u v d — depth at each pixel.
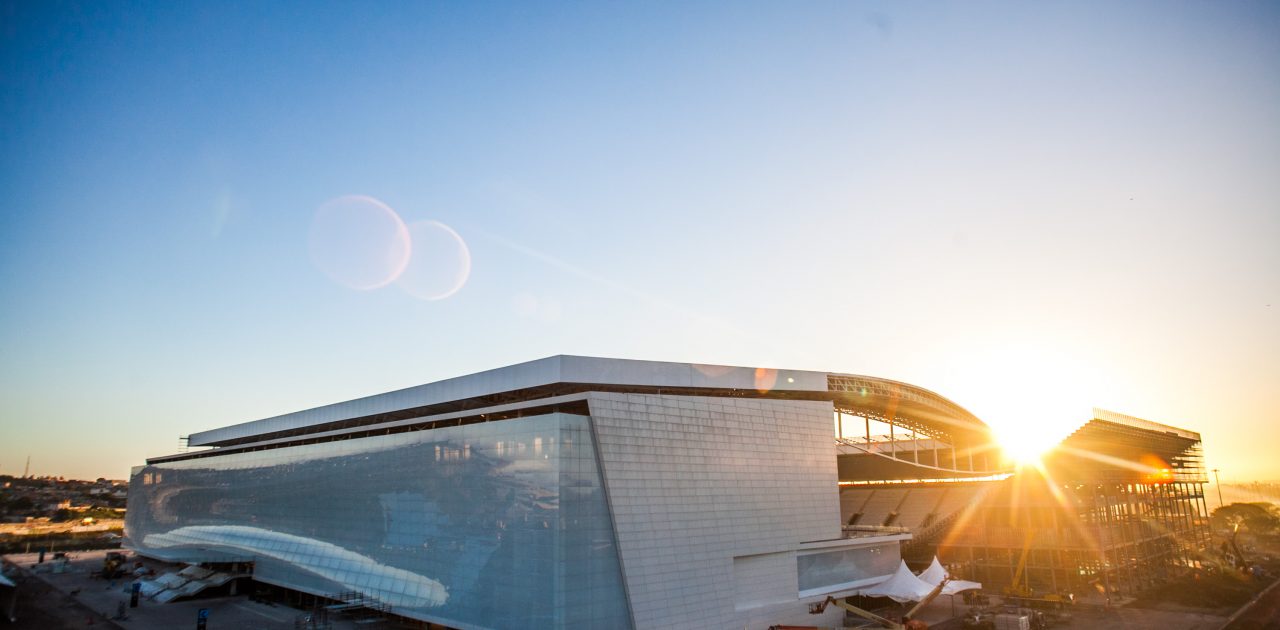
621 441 52.97
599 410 52.25
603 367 56.38
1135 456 108.38
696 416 58.97
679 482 55.97
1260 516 191.12
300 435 93.50
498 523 53.34
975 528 93.56
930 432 99.81
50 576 100.50
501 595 51.53
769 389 66.56
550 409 58.53
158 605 76.44
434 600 57.41
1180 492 129.88
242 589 85.38
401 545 62.97
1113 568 88.00
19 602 77.56
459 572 55.72
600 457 51.78
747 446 62.31
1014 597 80.38
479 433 57.22
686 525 55.44
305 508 79.00
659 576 52.44
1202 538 131.25
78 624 65.25
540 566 49.19
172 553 91.44
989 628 62.69
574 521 49.75
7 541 155.62
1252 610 74.25
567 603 47.91
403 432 67.06
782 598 61.91
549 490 49.97
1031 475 98.69
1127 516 98.56
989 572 90.31
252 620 67.06
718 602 55.81
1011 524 92.31
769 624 59.66
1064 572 84.88
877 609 72.31
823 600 65.25
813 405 69.81
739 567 59.25
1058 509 88.69
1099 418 91.31
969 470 102.31
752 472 62.03
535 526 50.28
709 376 62.09
